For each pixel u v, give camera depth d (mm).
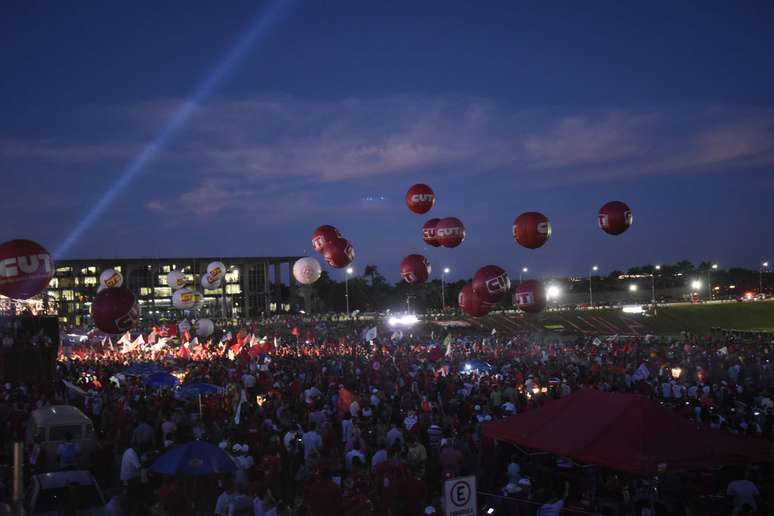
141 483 14883
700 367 31734
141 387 25797
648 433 10734
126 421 19828
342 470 15055
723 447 10625
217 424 20672
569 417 11922
